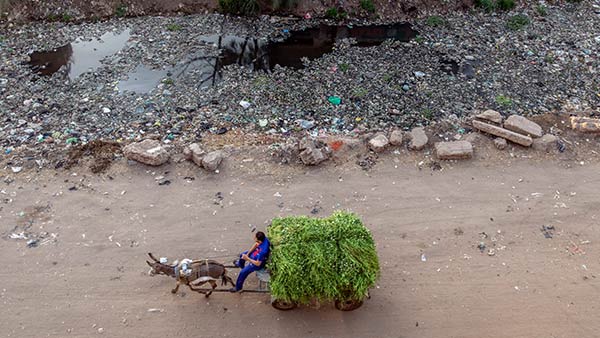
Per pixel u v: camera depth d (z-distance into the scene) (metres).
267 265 7.73
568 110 13.26
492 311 8.46
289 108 13.20
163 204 10.30
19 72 14.35
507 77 14.59
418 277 8.99
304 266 7.47
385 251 9.44
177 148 11.66
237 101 13.43
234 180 10.94
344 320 8.30
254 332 8.09
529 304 8.56
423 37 16.62
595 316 8.39
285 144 11.85
